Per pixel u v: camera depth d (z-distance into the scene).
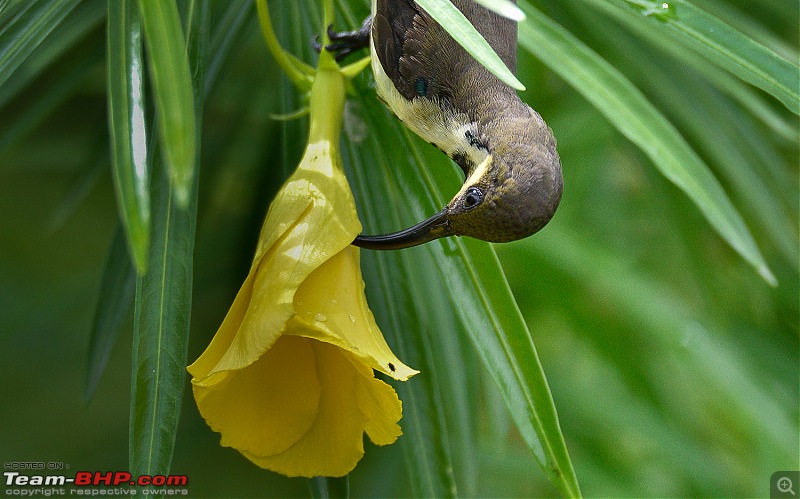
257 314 1.42
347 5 1.48
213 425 1.43
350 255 1.43
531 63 1.51
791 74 1.44
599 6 1.48
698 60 1.48
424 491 1.46
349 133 1.46
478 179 1.47
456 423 1.50
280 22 1.47
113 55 1.41
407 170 1.46
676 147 1.45
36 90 1.51
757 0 1.50
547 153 1.47
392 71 1.48
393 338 1.46
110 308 1.48
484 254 1.45
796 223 1.51
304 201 1.43
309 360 1.43
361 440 1.43
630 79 1.50
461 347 1.50
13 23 1.45
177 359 1.43
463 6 1.47
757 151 1.51
